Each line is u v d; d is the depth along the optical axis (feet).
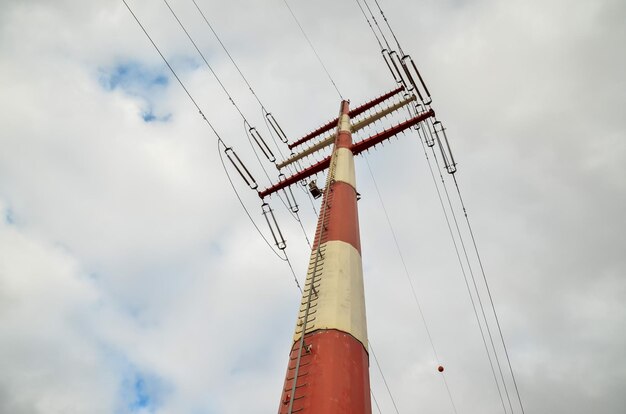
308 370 28.76
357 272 40.16
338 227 45.27
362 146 71.15
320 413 25.14
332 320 32.76
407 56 69.87
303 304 35.68
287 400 27.25
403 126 71.05
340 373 28.25
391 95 92.84
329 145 88.12
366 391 29.07
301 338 30.55
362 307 36.73
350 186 57.00
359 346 32.07
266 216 59.88
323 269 39.01
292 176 74.33
